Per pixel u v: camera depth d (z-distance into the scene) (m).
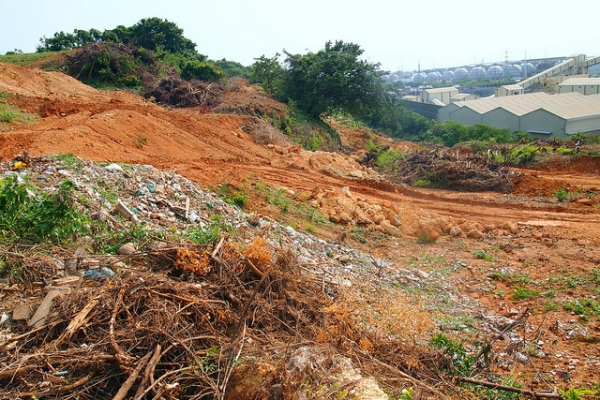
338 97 38.28
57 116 19.52
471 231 14.86
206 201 12.66
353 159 26.53
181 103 32.72
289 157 22.38
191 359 5.85
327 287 8.64
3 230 7.66
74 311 6.11
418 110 64.56
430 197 19.52
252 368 5.61
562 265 12.15
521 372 7.60
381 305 8.80
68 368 5.43
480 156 25.69
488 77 129.62
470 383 6.80
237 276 7.42
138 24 45.38
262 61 40.38
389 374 6.36
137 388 5.36
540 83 73.38
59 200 8.16
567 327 9.14
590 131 43.59
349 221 14.95
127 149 16.91
